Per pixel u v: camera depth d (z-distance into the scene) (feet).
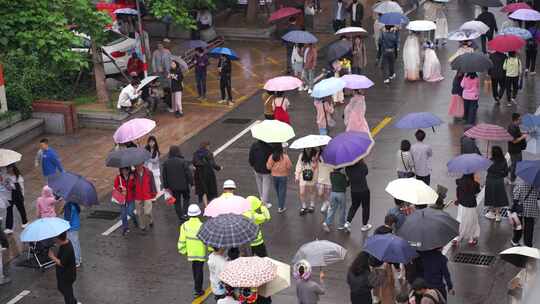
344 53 135.13
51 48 123.75
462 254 87.71
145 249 93.91
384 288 71.72
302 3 184.75
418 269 73.82
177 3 157.69
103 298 83.30
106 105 140.67
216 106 144.15
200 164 98.58
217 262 75.25
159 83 142.20
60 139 132.16
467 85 123.85
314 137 95.30
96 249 94.43
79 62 126.52
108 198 109.09
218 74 164.55
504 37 131.64
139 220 98.94
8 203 96.37
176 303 81.61
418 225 71.92
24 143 130.72
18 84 134.82
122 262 91.04
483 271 84.17
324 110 119.65
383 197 103.09
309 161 97.30
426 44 150.41
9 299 84.43
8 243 94.58
